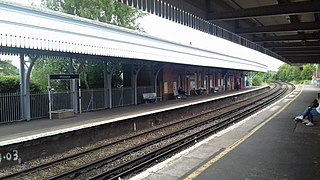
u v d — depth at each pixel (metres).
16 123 13.21
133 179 5.84
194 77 34.59
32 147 10.10
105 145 11.85
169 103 22.77
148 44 19.73
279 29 12.45
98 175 7.78
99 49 15.52
